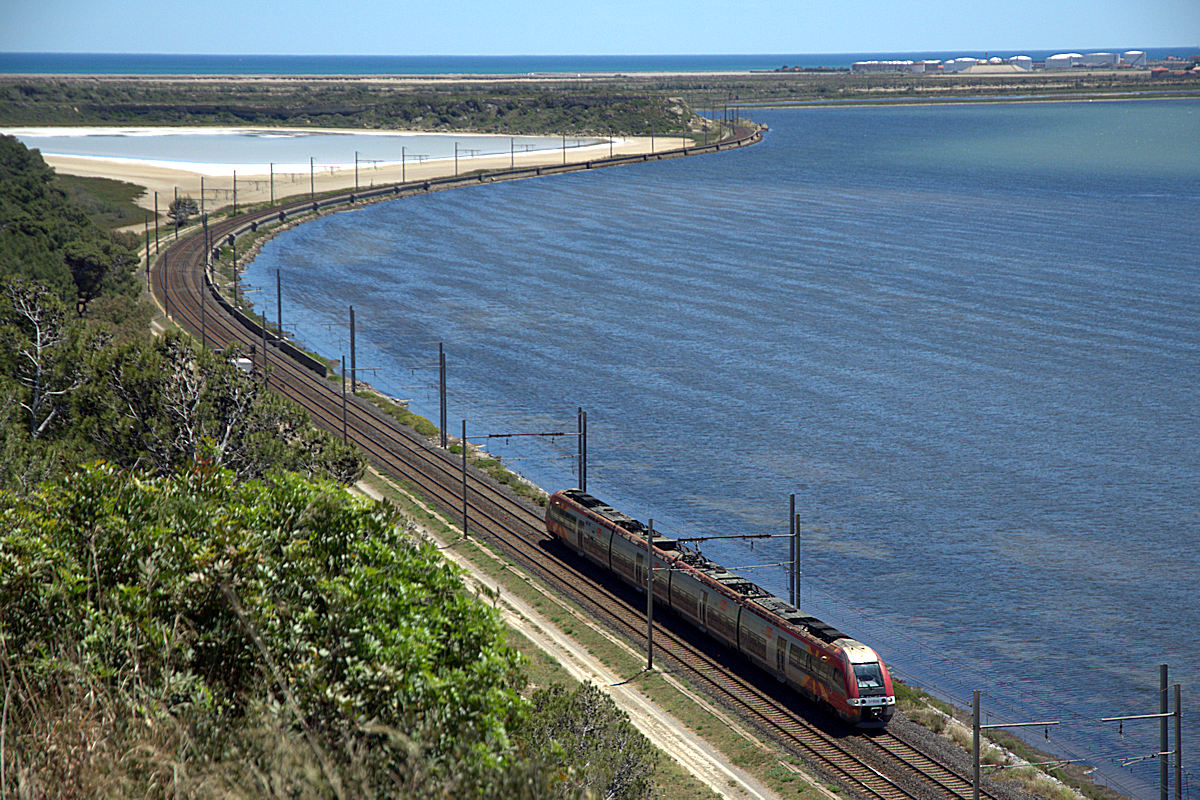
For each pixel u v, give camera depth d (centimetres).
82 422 7325
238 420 7506
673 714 6153
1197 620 8269
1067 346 16412
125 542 3186
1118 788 6178
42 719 2081
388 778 2122
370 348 16412
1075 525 10038
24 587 2900
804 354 16138
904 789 5409
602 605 7812
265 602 2997
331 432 11769
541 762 2623
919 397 14000
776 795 5300
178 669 2642
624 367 15488
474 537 9088
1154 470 11375
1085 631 8119
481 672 3183
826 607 8544
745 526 10075
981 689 7312
